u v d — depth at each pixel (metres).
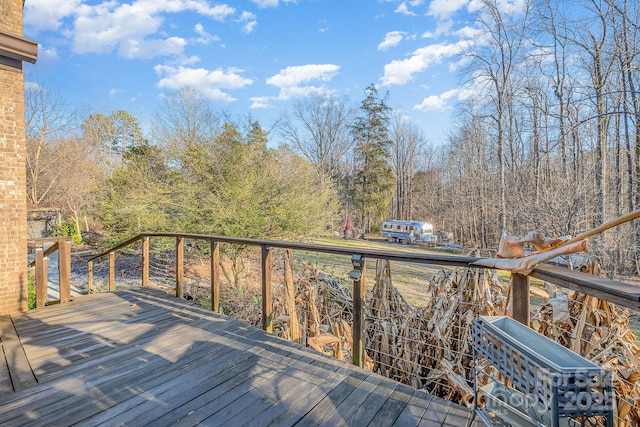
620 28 10.29
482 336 1.55
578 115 11.20
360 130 27.33
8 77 4.13
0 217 3.99
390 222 25.86
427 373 3.55
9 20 4.20
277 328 4.43
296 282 5.27
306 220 9.89
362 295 2.49
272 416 1.89
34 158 18.80
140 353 2.72
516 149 14.76
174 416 1.89
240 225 8.62
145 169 10.72
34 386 2.22
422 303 8.15
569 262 2.77
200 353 2.71
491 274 3.44
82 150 22.09
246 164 10.11
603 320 2.35
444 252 19.91
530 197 10.24
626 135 10.84
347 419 1.86
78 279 10.40
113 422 1.84
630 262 8.77
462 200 22.56
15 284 4.04
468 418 1.85
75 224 17.41
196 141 11.01
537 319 2.62
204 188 9.68
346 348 3.86
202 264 9.96
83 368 2.47
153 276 9.62
